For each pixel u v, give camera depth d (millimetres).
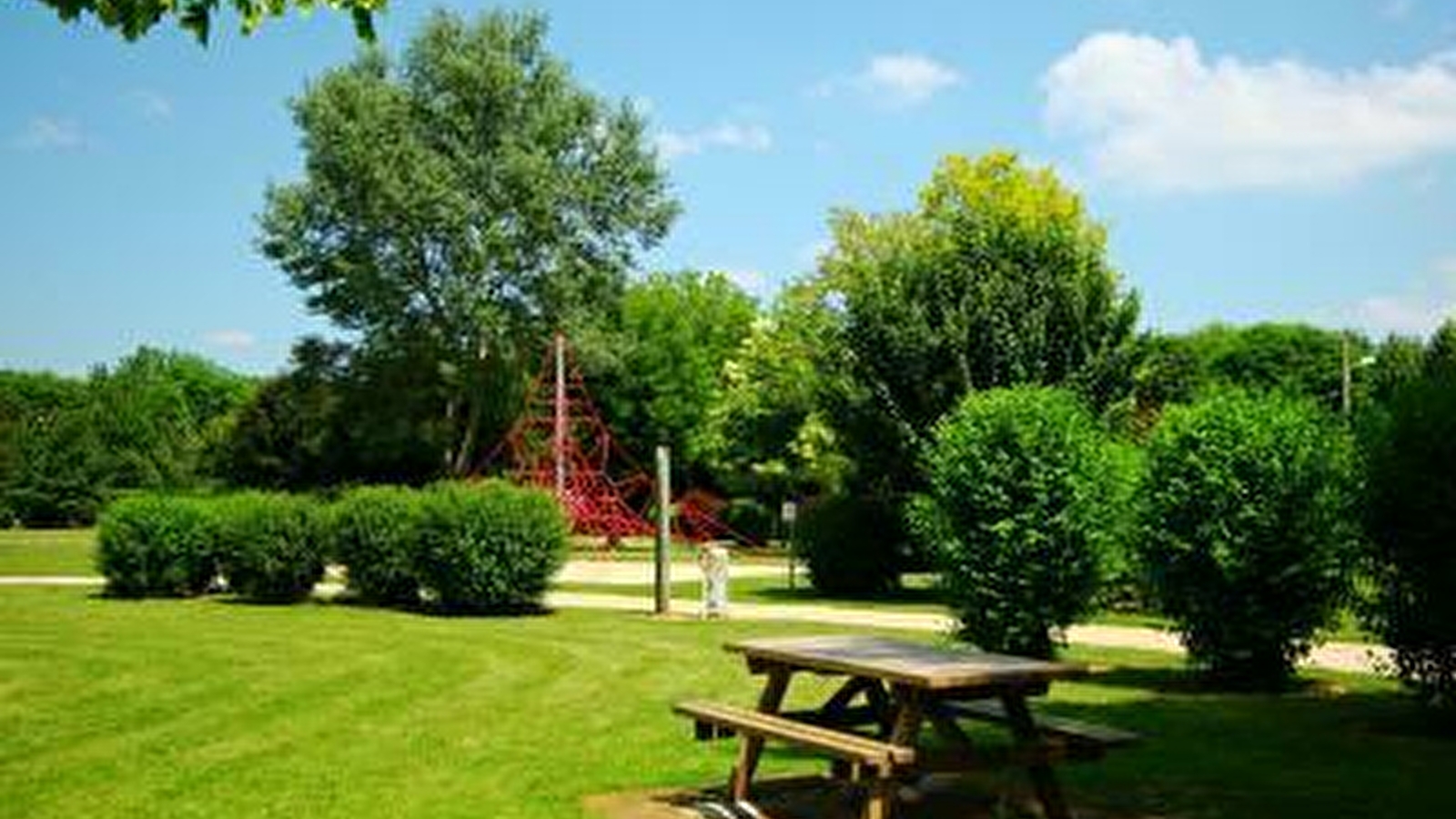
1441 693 12594
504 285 55438
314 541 27734
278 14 7012
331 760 11055
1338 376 76562
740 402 54719
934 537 18188
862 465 30484
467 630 22125
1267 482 14953
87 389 86500
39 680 15922
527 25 56219
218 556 28891
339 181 53750
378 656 18359
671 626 22891
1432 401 12375
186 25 6812
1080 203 34625
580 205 55938
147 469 72625
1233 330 82750
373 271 53562
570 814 9117
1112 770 10562
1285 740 11922
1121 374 29047
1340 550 14797
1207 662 15594
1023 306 28828
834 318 33594
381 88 53656
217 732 12438
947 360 29047
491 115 55062
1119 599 26141
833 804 9453
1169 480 15492
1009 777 10234
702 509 59781
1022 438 17375
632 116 57125
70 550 48031
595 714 13492
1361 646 19938
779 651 9281
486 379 56969
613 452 71500
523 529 25391
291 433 65000
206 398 114250
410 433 58656
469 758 11133
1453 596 12117
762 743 9281
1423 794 9680
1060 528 17234
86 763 10922
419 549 25859
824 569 30938
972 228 30203
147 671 16766
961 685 7957
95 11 6695
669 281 74062
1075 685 15688
